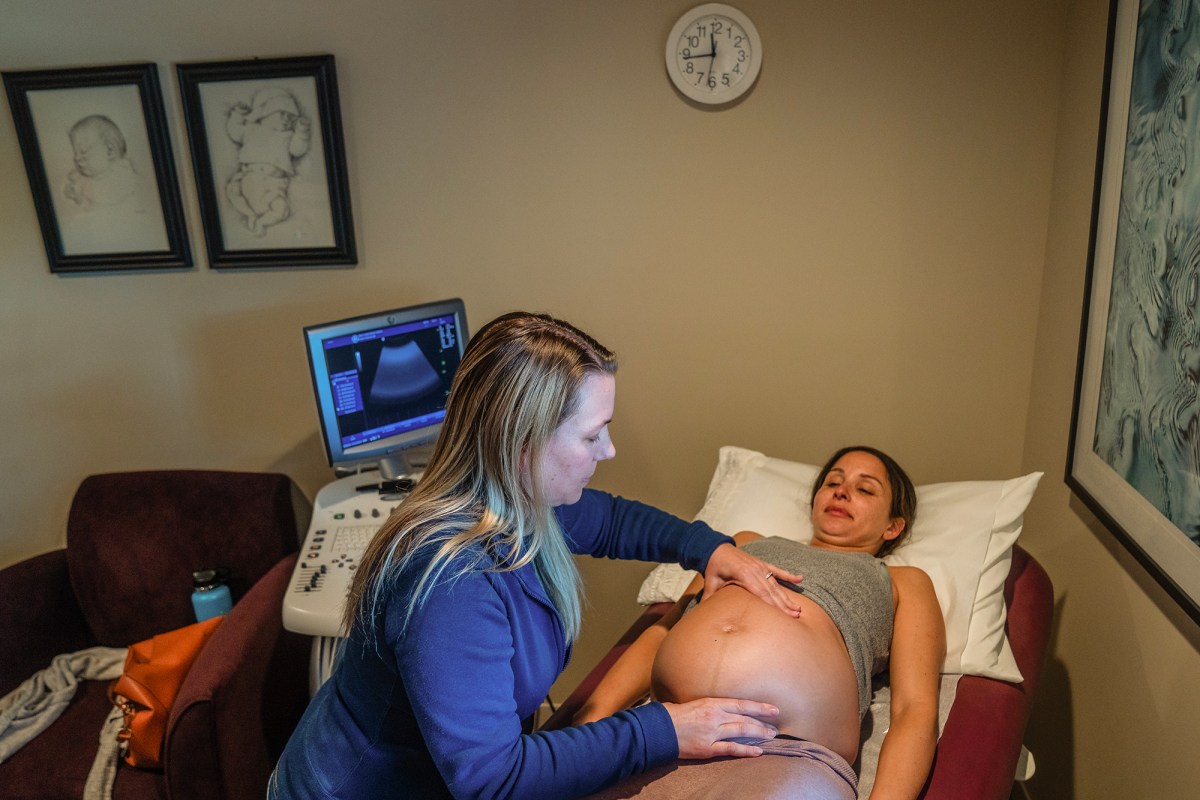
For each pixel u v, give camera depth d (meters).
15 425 2.59
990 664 1.69
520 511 1.07
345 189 2.34
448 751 0.97
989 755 1.48
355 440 2.16
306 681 2.25
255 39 2.29
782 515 2.04
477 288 2.41
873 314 2.27
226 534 2.36
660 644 1.62
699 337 2.36
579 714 1.54
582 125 2.26
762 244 2.27
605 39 2.20
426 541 1.02
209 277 2.46
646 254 2.33
